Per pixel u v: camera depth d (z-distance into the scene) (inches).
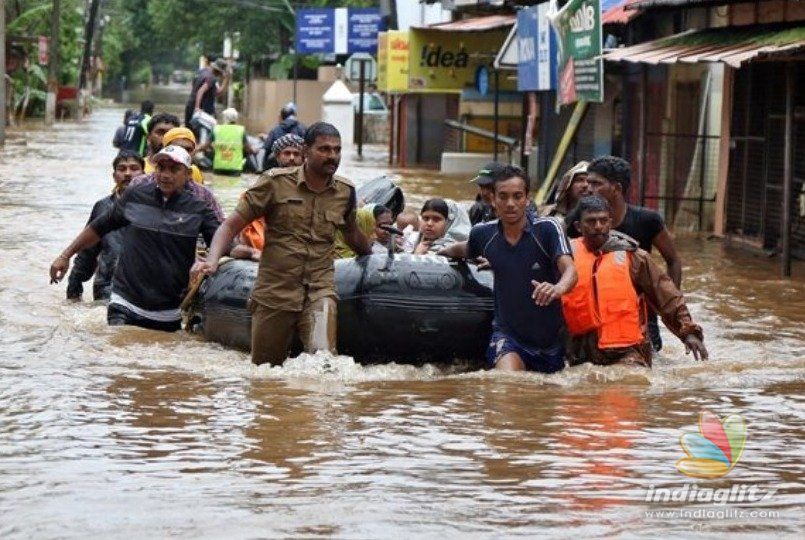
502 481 485.1
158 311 817.5
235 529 426.0
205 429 561.0
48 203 1589.6
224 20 5226.4
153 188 815.1
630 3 1443.2
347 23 4183.1
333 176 717.3
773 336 867.4
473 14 2896.2
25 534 421.1
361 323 732.7
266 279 711.1
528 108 2126.0
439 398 636.7
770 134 1328.7
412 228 909.2
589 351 725.9
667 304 729.0
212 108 2369.6
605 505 457.1
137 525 430.0
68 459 510.0
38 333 798.5
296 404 615.2
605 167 753.0
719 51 1240.2
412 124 2785.4
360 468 501.0
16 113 4215.1
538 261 706.2
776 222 1321.4
